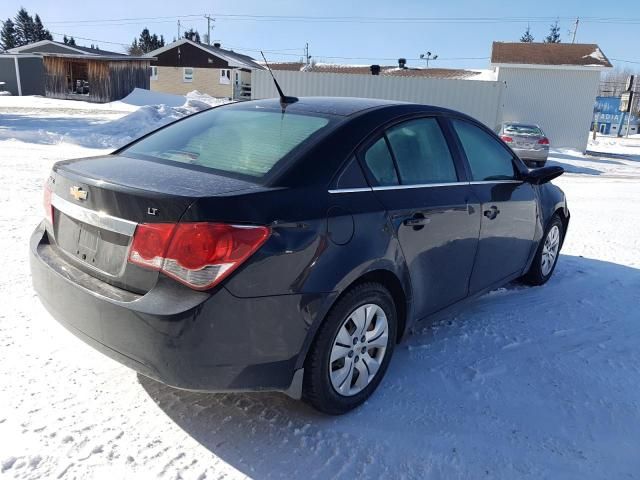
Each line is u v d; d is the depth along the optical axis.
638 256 6.31
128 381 3.00
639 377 3.43
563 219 5.23
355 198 2.78
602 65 25.16
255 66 46.88
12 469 2.31
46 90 33.62
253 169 2.70
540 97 26.03
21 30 103.12
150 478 2.32
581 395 3.19
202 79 47.34
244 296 2.31
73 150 13.05
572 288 5.00
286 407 2.90
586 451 2.70
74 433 2.56
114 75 33.34
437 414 2.92
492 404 3.04
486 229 3.74
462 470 2.52
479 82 21.06
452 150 3.59
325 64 45.50
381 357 3.01
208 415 2.78
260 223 2.34
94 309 2.45
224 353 2.33
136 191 2.38
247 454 2.52
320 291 2.53
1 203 6.70
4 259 4.67
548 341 3.86
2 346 3.25
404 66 41.22
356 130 2.99
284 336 2.46
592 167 20.83
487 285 4.01
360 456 2.56
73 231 2.74
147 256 2.33
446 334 3.88
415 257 3.11
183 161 2.92
